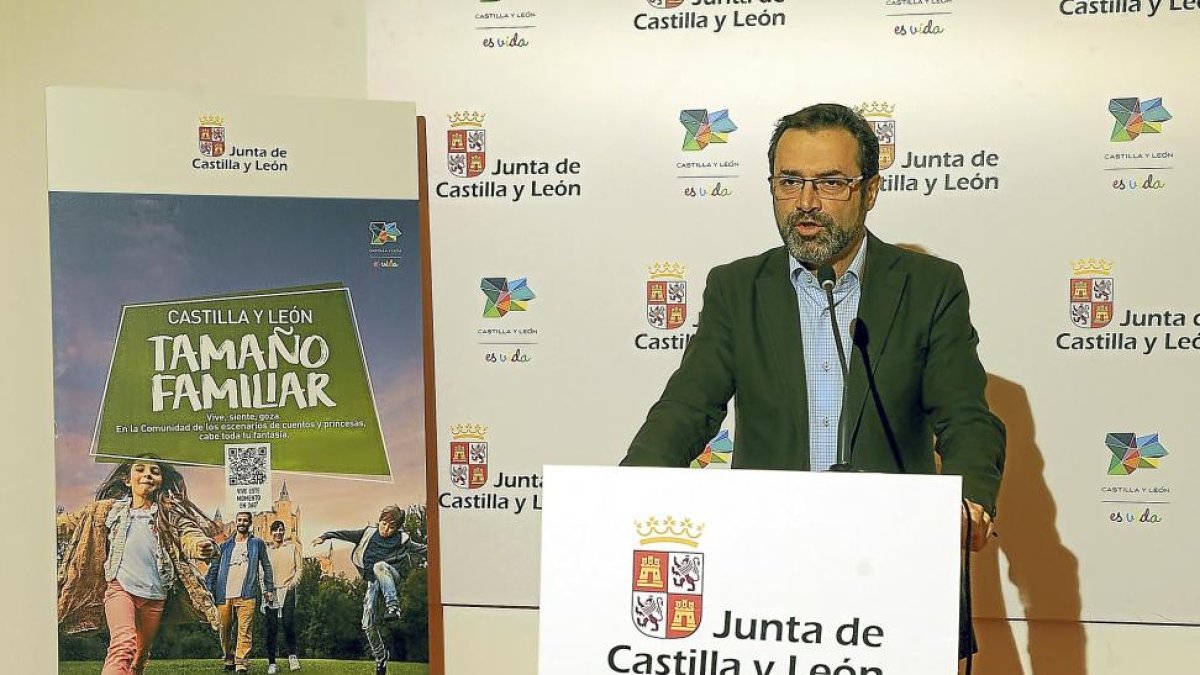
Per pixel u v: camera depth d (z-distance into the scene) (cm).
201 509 215
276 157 219
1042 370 222
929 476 156
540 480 233
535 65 230
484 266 232
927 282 223
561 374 232
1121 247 220
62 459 211
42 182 235
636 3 228
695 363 229
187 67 235
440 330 234
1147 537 221
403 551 221
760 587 156
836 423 225
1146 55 219
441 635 235
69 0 235
